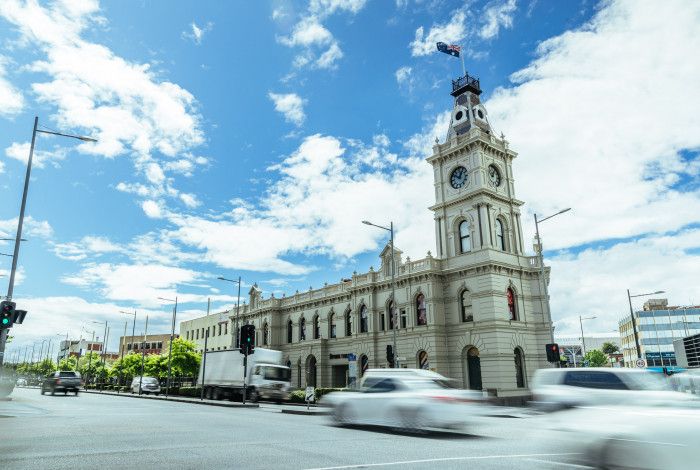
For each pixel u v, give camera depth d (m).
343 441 11.37
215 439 11.57
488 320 36.44
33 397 33.97
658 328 104.00
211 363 39.41
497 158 42.22
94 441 10.92
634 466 7.10
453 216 41.28
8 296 20.92
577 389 12.17
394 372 14.43
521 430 14.00
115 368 71.62
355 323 46.66
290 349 55.47
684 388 11.75
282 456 9.09
